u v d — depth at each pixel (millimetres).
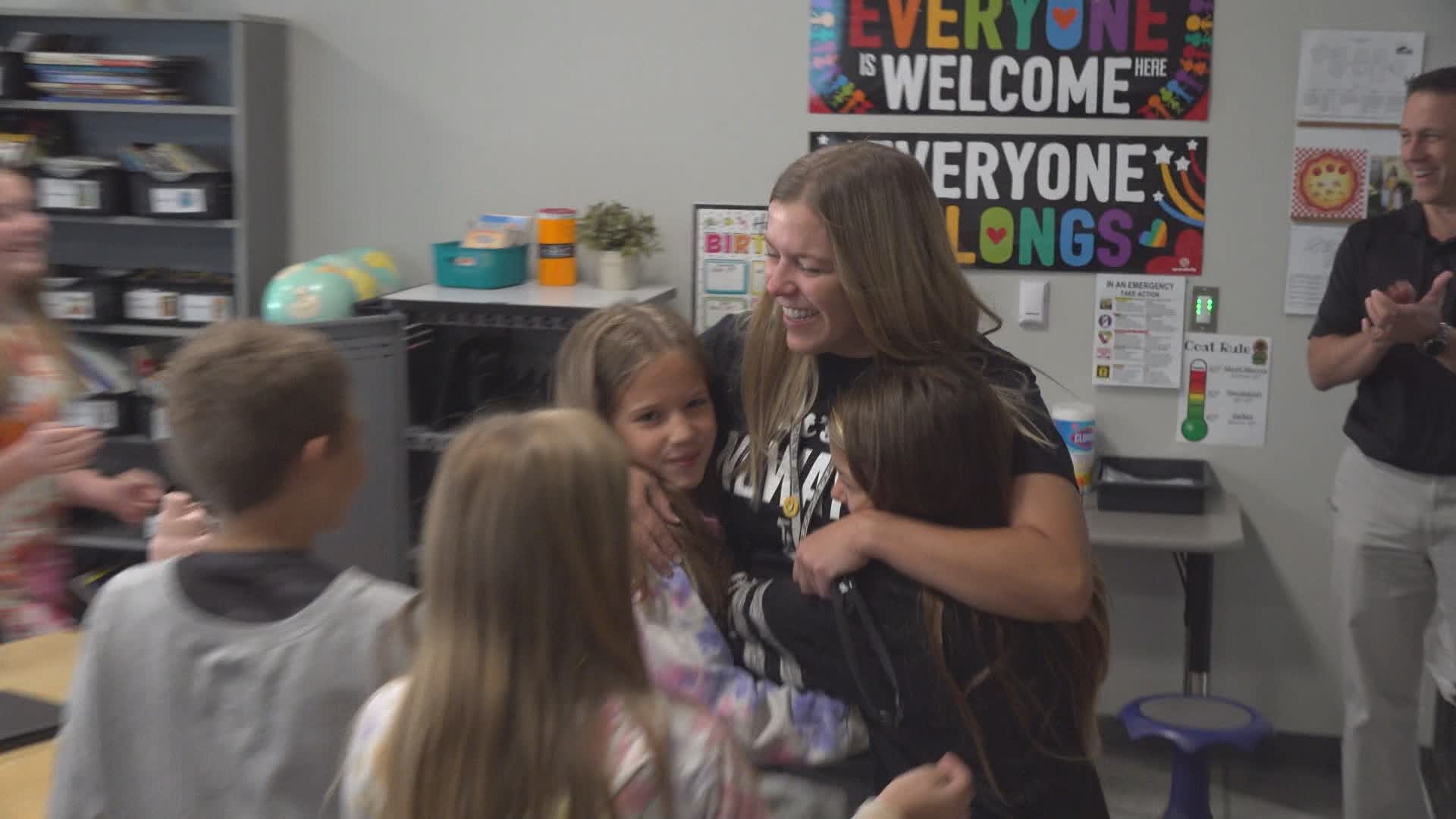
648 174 4031
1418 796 3281
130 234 4262
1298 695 3959
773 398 1731
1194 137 3795
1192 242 3832
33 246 2652
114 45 4152
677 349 1687
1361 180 3740
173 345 4070
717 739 1185
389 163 4137
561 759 1107
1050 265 3895
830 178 1571
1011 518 1572
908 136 3906
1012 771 1527
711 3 3936
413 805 1130
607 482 1165
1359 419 3213
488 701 1118
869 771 1616
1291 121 3754
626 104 4012
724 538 1763
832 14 3885
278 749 1444
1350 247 3250
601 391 1681
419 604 1467
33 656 2213
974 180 3893
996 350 1665
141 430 4043
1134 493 3676
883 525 1531
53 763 1775
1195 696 3445
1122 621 4016
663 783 1125
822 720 1606
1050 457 1584
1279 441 3869
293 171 4172
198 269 4250
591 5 3990
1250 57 3748
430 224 4145
